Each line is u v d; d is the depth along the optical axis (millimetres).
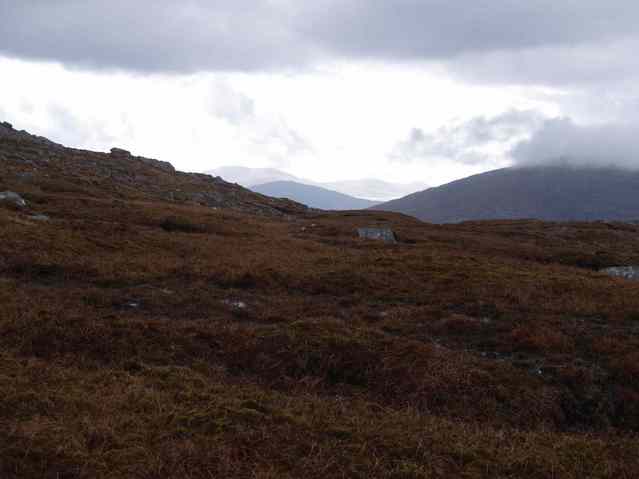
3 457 9281
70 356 14938
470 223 92500
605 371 16781
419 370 15734
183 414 11633
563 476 10664
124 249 30859
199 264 28281
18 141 98500
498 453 11344
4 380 12320
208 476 9477
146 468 9453
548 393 15211
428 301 23625
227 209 86688
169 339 16594
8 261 23734
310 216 94750
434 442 11578
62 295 20172
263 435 10945
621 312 22391
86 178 76125
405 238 58938
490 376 15602
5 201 40250
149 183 95000
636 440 13398
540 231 83000
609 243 75000
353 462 10305
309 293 24750
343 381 15875
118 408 11742
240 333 17359
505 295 24641
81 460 9477
